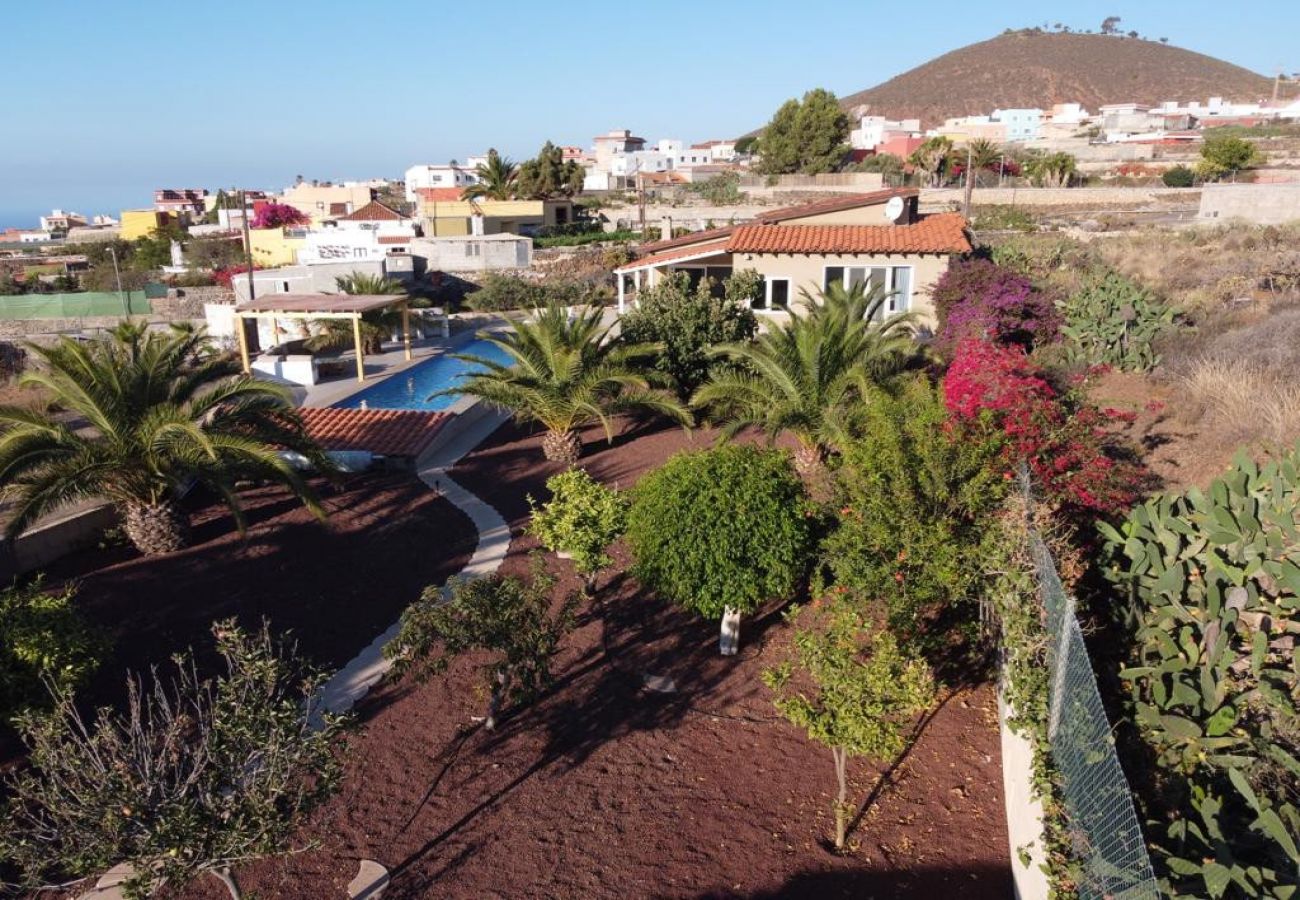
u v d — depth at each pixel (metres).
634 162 122.75
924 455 8.91
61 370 11.36
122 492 11.62
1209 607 6.71
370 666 9.65
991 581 8.33
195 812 5.00
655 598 11.33
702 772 7.96
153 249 66.62
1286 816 5.24
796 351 15.20
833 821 7.26
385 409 20.69
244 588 11.18
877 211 25.73
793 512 9.55
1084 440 9.51
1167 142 98.44
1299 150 83.38
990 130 136.12
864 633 9.31
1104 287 17.50
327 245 52.03
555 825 7.26
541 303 40.28
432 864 6.80
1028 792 6.23
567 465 17.03
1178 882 4.97
